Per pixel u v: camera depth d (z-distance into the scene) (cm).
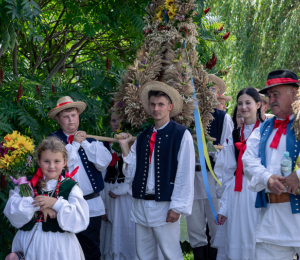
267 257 268
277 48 941
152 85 329
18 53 555
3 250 377
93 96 473
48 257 255
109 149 429
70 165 363
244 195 327
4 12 366
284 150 266
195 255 429
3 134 395
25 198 257
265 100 398
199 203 423
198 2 479
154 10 387
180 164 313
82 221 265
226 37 569
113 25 475
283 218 261
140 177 326
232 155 353
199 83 377
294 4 970
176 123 330
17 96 386
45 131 430
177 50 370
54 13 553
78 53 584
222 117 435
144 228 331
